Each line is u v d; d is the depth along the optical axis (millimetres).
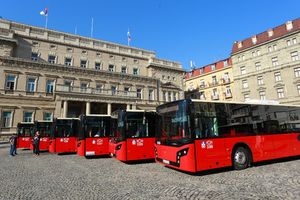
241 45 48000
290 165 10680
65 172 10250
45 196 6379
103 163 13266
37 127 22484
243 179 8000
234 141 9836
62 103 32781
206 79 58156
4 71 33219
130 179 8508
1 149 24078
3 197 6328
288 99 38781
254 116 10867
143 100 44844
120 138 12969
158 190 6816
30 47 37031
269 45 42562
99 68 43344
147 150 13258
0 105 32375
